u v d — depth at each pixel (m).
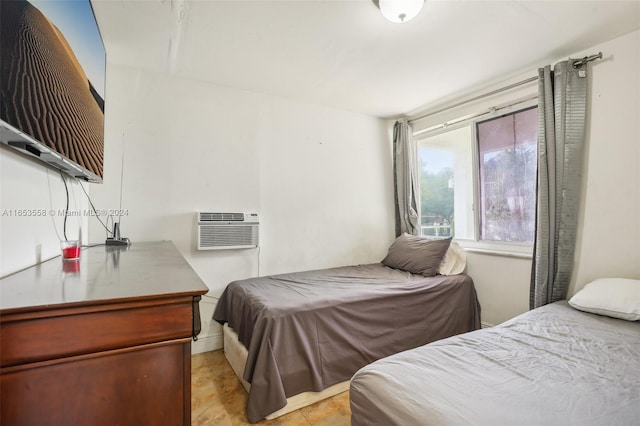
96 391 0.61
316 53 2.04
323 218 3.02
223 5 1.56
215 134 2.50
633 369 1.07
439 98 2.85
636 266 1.82
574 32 1.83
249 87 2.58
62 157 1.04
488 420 0.79
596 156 1.98
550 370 1.06
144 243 2.09
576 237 2.06
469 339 1.33
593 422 0.79
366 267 2.99
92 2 1.51
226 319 2.30
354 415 1.03
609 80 1.92
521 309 2.38
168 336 0.69
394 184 3.47
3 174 0.85
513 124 2.52
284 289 2.09
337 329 1.78
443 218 3.14
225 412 1.59
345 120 3.19
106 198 2.11
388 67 2.24
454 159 3.01
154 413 0.67
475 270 2.70
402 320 2.08
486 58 2.12
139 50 1.98
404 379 0.98
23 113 0.77
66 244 1.19
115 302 0.63
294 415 1.57
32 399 0.56
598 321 1.54
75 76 1.18
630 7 1.60
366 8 1.59
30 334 0.56
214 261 2.46
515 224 2.51
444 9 1.61
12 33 0.72
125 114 2.19
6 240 0.86
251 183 2.64
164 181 2.30
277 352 1.55
